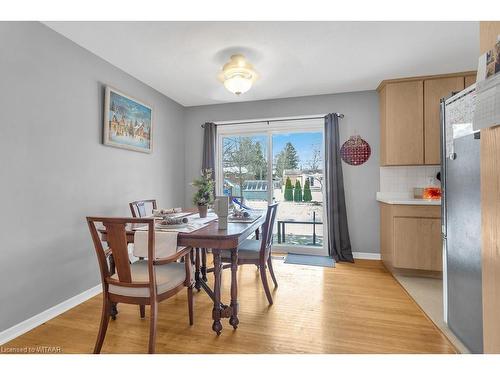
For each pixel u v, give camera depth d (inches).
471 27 83.3
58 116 84.4
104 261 64.4
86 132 95.3
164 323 78.6
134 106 119.8
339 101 145.3
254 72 106.4
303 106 150.3
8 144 70.1
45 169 80.1
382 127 134.2
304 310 86.1
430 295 97.6
